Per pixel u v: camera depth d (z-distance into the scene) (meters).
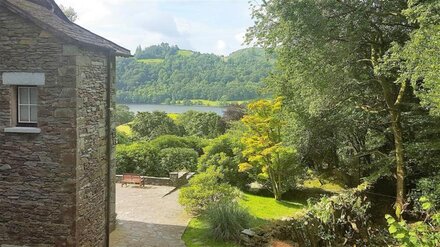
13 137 8.16
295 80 15.58
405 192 15.65
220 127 36.91
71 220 8.08
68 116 7.93
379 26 14.68
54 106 7.95
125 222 12.39
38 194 8.16
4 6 7.72
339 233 11.89
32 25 7.87
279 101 16.75
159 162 20.33
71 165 7.99
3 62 8.05
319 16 12.70
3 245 8.36
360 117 16.86
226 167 18.73
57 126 7.97
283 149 16.48
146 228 11.85
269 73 19.00
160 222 12.49
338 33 13.74
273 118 16.56
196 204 13.27
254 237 10.27
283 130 17.86
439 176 13.62
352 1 13.32
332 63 14.24
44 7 10.15
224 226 11.00
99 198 9.37
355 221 12.67
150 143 22.08
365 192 15.65
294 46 13.91
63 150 7.98
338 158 20.36
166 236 11.19
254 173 18.45
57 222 8.13
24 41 7.94
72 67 7.85
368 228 13.14
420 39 9.16
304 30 12.91
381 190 17.42
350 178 19.59
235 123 25.69
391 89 15.38
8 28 7.97
